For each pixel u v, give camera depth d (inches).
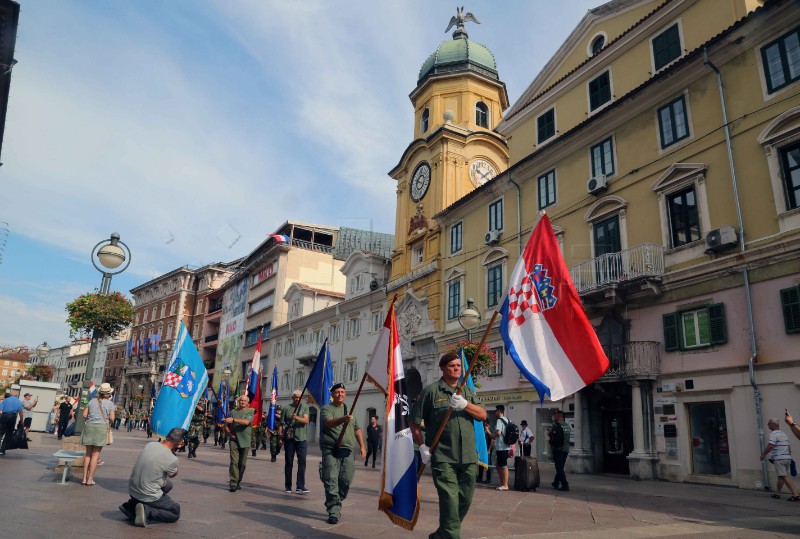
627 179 737.0
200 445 1128.2
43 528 231.9
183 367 416.5
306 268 2103.8
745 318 568.7
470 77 1298.0
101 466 500.7
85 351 4128.9
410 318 1211.2
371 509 340.5
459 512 208.2
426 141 1256.2
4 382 4960.6
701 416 601.6
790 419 453.1
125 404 3048.7
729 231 587.2
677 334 630.5
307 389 416.2
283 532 253.9
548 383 227.8
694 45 711.1
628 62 810.8
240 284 2456.9
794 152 555.8
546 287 243.9
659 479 621.3
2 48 492.1
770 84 581.3
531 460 496.7
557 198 861.2
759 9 579.8
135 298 3479.3
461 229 1101.7
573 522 322.0
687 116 667.4
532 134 994.1
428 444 211.6
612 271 716.0
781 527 313.9
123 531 237.1
